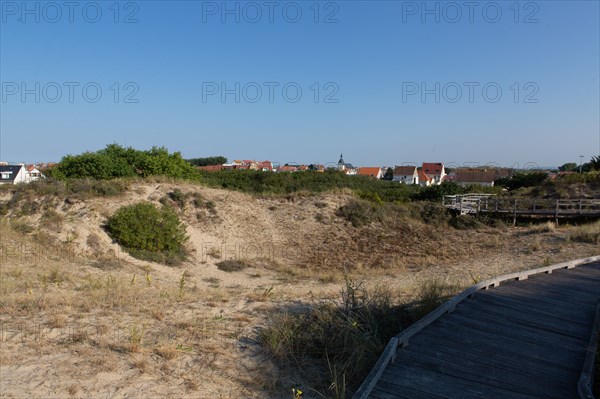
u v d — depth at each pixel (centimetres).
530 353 577
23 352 518
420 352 563
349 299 724
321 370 523
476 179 6631
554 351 589
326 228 2362
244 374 499
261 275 1609
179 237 1705
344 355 554
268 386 471
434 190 3594
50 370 471
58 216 1658
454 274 1533
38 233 1520
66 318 673
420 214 2750
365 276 1574
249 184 3500
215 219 2148
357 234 2331
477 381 487
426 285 983
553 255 1778
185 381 469
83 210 1784
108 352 529
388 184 4638
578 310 786
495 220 2680
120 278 1202
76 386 435
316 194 2755
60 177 2473
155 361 515
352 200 2706
